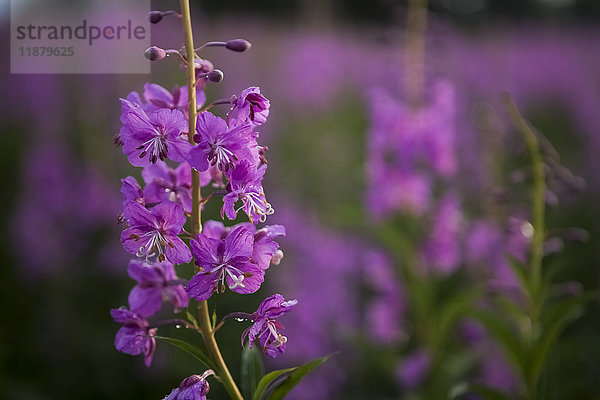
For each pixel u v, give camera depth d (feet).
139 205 8.01
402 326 22.18
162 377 22.16
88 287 26.03
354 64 66.69
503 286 15.84
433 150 20.48
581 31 110.93
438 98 20.70
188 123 8.56
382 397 22.07
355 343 20.10
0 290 25.55
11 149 36.83
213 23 74.43
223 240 8.29
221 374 8.66
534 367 14.26
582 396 20.86
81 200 28.27
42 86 35.94
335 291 23.15
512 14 132.16
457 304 16.93
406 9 20.92
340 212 21.26
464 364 19.38
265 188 31.53
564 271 27.43
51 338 23.34
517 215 22.34
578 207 35.22
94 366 22.54
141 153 8.09
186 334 23.04
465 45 87.04
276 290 23.59
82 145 30.86
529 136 14.84
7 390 20.88
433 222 20.42
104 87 35.22
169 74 45.42
